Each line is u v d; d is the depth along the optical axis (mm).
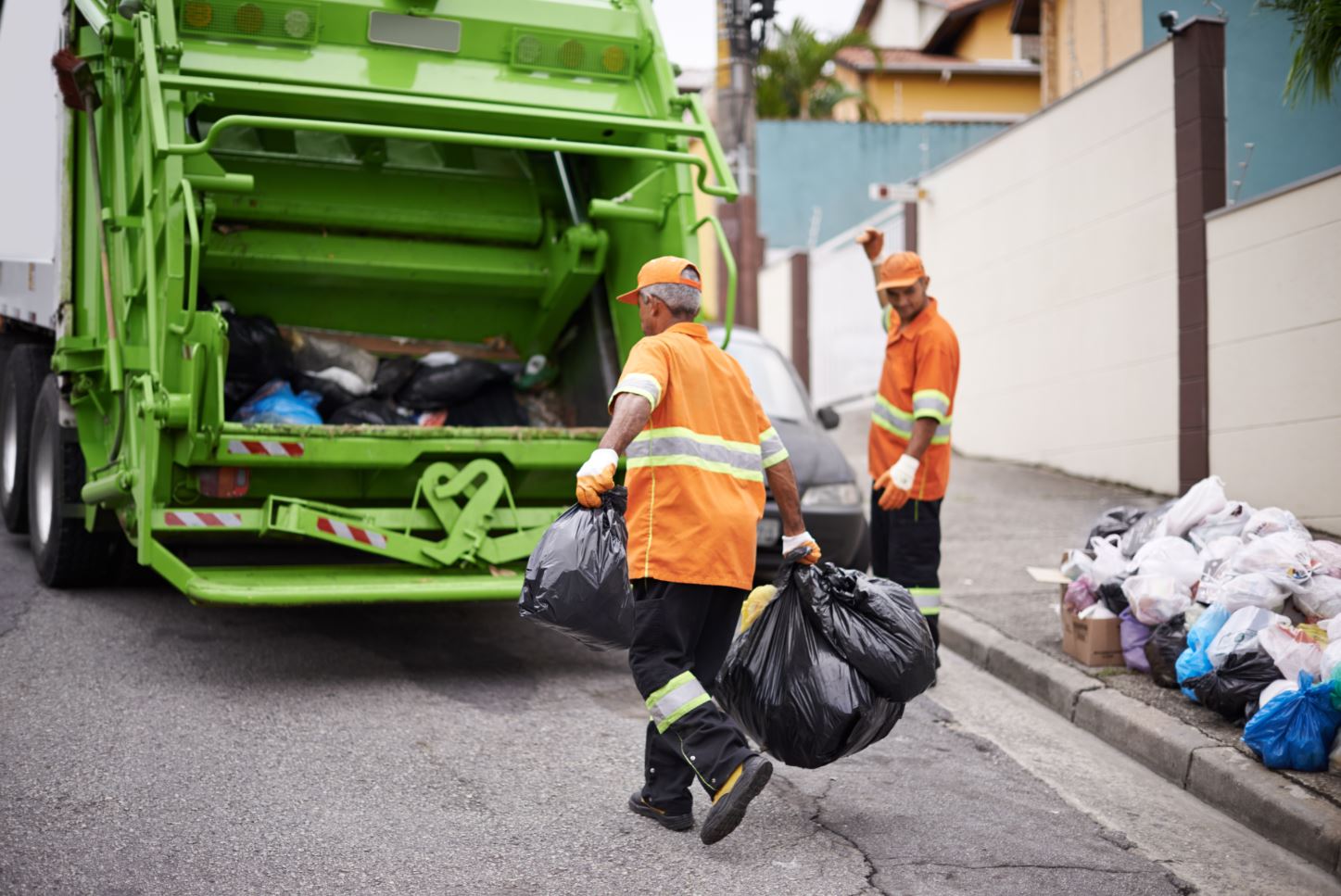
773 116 25609
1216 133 9000
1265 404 8219
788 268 17656
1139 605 5395
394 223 6582
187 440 5340
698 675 4082
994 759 4883
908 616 4023
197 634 6117
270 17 5977
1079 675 5559
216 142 6359
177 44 5602
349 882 3506
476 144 5512
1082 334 10672
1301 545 5078
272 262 6371
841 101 26234
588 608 3828
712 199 20641
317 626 6402
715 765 3693
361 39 6137
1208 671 4922
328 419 6520
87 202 6422
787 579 4031
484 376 6805
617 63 6531
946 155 22875
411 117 6184
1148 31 12367
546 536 3936
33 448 7156
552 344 7164
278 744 4625
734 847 3873
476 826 3957
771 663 3957
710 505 3846
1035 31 15570
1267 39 9258
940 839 4016
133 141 5844
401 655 5969
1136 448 9969
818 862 3779
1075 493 10094
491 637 6406
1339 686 4289
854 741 3951
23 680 5223
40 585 6996
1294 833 4055
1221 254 8695
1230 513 5637
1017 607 6859
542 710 5211
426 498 5672
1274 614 4840
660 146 6367
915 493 5668
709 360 4031
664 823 3982
